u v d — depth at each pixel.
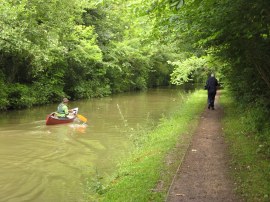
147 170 8.70
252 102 15.11
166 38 11.77
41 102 26.97
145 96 37.66
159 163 9.19
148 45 12.84
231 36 8.59
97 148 13.35
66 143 14.15
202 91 36.09
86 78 36.16
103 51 38.34
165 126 15.49
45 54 23.39
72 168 10.86
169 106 27.56
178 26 8.33
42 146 13.64
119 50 40.06
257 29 7.44
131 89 47.47
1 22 19.61
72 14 29.70
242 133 12.45
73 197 8.46
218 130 13.64
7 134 15.74
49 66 27.73
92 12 38.38
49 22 24.61
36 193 8.77
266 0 6.05
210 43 10.41
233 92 20.20
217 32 7.86
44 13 24.27
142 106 27.45
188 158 9.57
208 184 7.50
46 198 8.41
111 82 41.41
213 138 12.13
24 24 20.94
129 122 19.42
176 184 7.53
